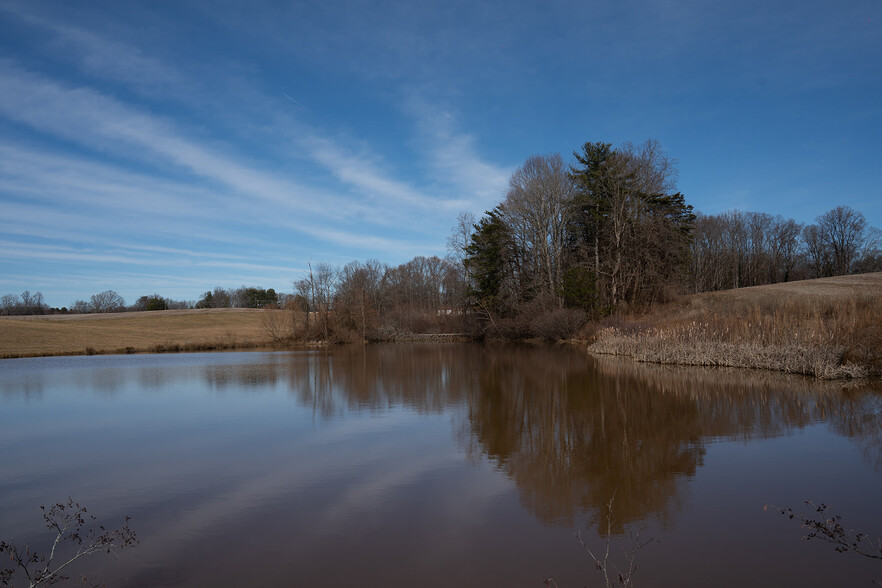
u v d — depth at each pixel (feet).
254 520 23.95
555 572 18.43
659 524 22.53
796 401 48.16
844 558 19.07
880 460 30.66
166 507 26.09
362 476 30.17
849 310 73.97
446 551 20.30
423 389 65.00
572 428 41.11
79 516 24.18
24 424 48.21
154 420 48.83
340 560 19.74
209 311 299.99
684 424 41.22
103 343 169.07
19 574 19.30
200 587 18.03
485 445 36.63
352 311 200.95
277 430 43.06
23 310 392.88
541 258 160.25
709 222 234.58
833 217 241.76
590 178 143.43
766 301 114.62
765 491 26.21
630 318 123.75
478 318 180.65
